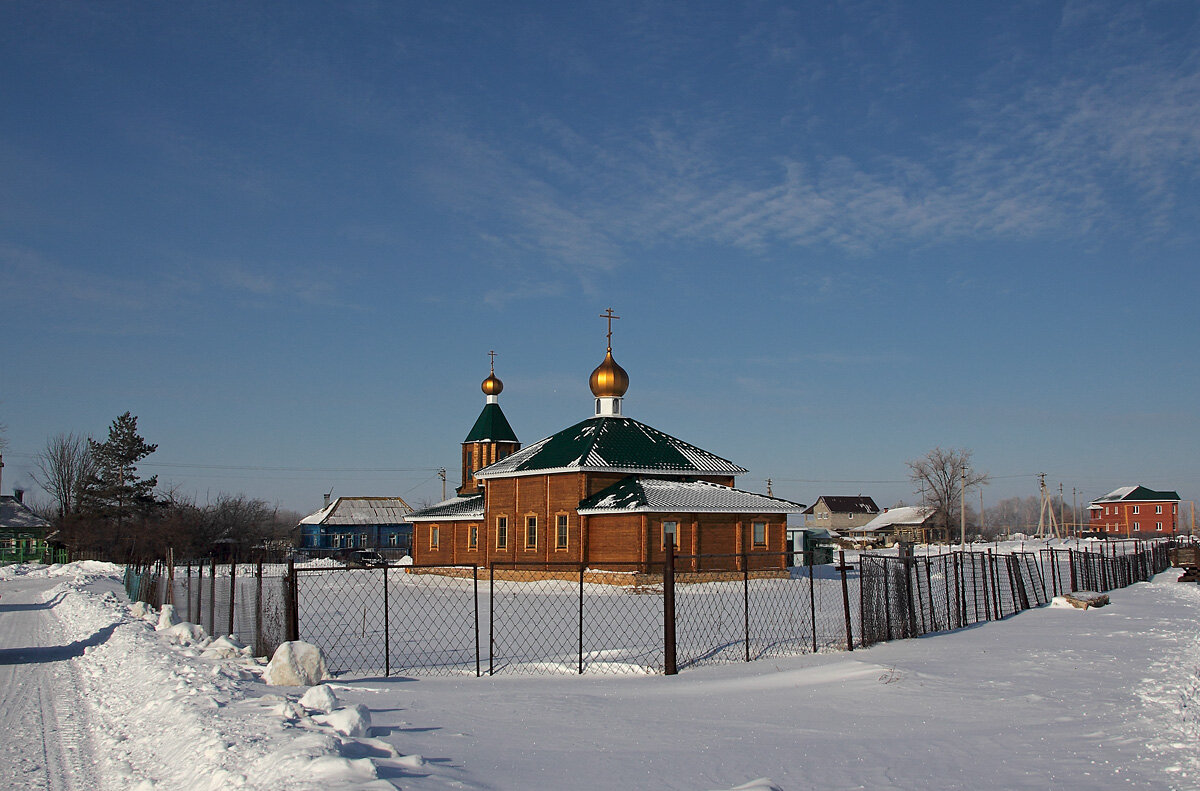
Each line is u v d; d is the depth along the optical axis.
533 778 8.54
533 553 51.50
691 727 11.24
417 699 13.24
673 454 53.44
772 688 14.45
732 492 50.19
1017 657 17.16
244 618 25.78
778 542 49.59
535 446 56.28
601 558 48.09
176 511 84.19
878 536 129.25
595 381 57.03
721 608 32.22
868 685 14.15
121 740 11.22
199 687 12.93
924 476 115.94
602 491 49.69
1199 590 37.91
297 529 109.00
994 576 26.88
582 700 13.32
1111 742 10.35
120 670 16.75
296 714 10.76
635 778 8.65
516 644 23.09
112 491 82.69
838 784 8.64
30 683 16.67
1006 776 8.96
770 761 9.45
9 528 91.50
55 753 10.89
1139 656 17.23
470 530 58.66
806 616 28.61
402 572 61.41
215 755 8.75
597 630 25.77
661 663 18.06
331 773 7.62
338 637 24.94
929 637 21.34
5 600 42.34
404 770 8.35
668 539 17.38
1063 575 45.69
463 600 38.38
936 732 10.95
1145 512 149.00
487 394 68.38
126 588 45.25
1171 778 8.88
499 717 11.84
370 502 102.56
